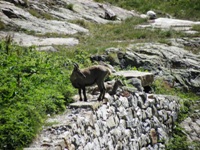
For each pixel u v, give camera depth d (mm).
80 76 41031
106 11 119188
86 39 83375
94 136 38812
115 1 142000
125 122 46156
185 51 78812
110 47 73438
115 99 45344
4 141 31438
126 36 89250
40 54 56344
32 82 43125
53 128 35156
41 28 86875
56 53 64750
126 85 51500
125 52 70625
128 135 46219
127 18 116875
